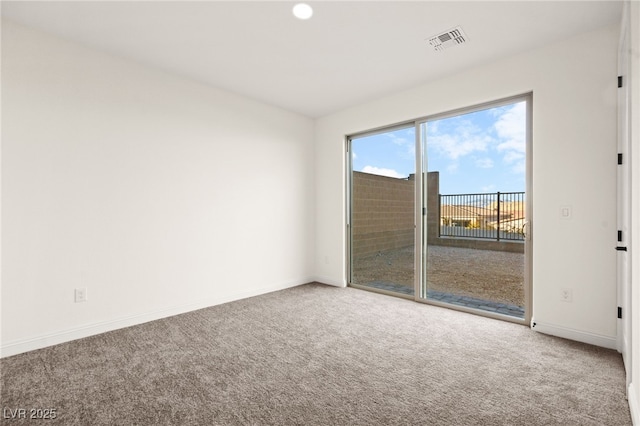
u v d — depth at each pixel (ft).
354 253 14.24
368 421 5.07
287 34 8.06
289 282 14.05
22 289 7.47
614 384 6.09
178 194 10.41
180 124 10.47
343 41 8.40
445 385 6.11
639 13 4.51
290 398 5.70
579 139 8.04
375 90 11.71
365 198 13.79
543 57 8.61
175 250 10.32
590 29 7.82
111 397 5.73
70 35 7.99
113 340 8.21
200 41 8.37
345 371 6.67
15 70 7.38
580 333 8.07
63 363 6.95
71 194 8.20
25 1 6.65
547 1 6.75
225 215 11.71
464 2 6.81
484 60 9.44
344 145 14.14
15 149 7.37
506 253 9.99
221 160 11.60
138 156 9.48
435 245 11.62
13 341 7.34
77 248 8.30
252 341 8.20
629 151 6.00
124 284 9.15
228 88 11.54
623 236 7.18
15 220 7.37
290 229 14.10
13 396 5.73
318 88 11.57
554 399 5.63
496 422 5.02
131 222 9.31
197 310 10.75
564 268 8.30
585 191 7.97
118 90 9.09
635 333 5.04
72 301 8.21
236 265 12.04
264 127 13.05
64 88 8.11
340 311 10.66
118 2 6.75
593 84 7.84
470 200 10.72
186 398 5.70
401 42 8.43
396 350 7.67
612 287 7.62
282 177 13.76
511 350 7.63
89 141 8.52
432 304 11.39
